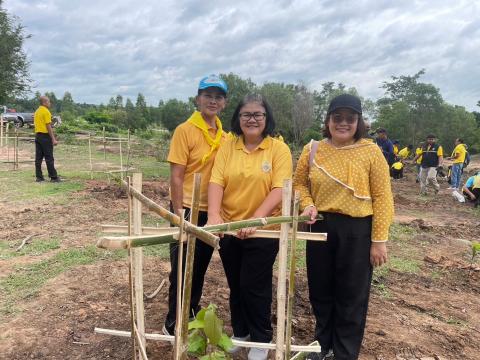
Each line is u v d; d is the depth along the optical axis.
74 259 4.95
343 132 2.70
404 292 4.66
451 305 4.38
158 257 5.22
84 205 7.75
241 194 2.80
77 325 3.46
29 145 20.06
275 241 2.86
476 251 6.38
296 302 4.13
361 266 2.77
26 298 3.94
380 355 3.26
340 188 2.71
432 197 12.58
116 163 15.12
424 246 6.64
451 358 3.29
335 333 2.93
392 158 13.84
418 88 49.28
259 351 2.95
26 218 6.75
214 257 5.39
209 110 3.01
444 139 49.88
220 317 3.69
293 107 37.72
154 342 3.20
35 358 3.02
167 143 23.14
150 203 1.74
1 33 29.59
